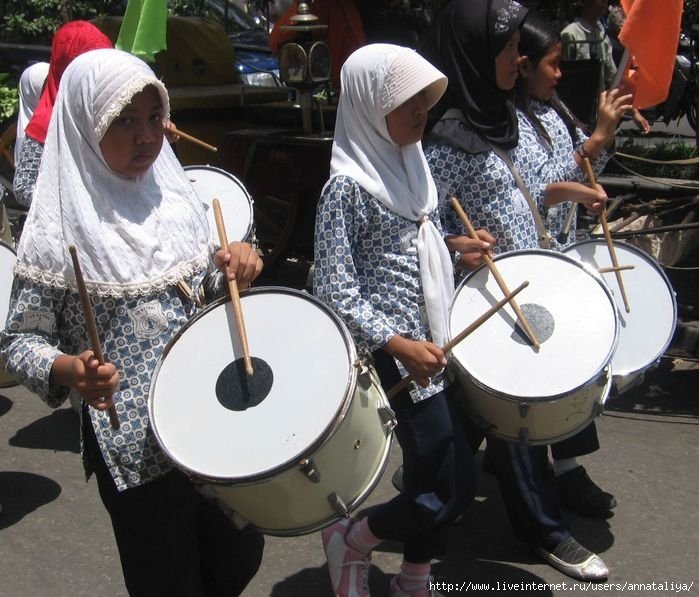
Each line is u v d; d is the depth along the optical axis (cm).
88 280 231
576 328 299
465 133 327
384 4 668
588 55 772
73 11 1105
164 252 240
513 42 319
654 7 387
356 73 287
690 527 391
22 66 911
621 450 461
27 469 455
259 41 1102
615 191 541
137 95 229
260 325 245
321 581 359
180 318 243
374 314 287
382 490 427
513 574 355
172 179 252
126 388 237
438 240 297
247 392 235
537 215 345
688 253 522
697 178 652
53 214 233
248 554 265
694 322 509
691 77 712
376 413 247
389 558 369
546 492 356
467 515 397
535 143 354
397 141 291
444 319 296
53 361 225
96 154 232
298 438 224
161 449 229
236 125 727
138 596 248
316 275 293
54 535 396
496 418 296
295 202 662
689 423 491
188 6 1102
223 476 220
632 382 358
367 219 291
